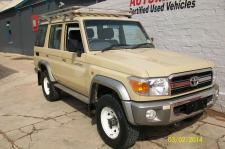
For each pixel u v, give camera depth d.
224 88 6.13
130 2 8.21
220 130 5.20
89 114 6.21
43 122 5.87
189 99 4.25
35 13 17.98
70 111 6.48
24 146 4.81
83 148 4.66
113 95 4.45
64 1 15.08
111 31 5.49
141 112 3.92
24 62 16.14
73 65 5.54
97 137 5.04
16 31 21.70
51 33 6.78
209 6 6.22
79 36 5.34
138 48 5.46
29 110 6.72
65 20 5.94
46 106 6.95
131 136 4.26
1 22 24.70
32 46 19.09
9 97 8.15
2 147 4.80
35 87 9.26
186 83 4.23
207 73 4.60
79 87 5.48
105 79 4.44
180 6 6.84
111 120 4.53
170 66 4.14
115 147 4.51
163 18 7.30
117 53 4.92
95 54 4.95
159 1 7.34
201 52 6.52
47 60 6.94
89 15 5.66
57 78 6.64
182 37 6.89
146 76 3.90
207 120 5.65
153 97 3.96
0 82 10.50
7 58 18.84
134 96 3.98
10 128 5.62
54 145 4.80
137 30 5.95
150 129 5.27
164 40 7.36
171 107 4.03
